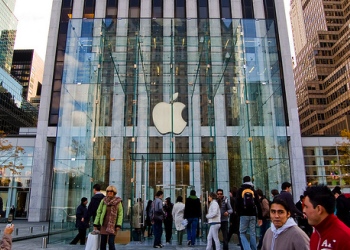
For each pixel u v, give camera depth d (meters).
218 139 17.97
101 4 33.44
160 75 18.55
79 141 15.63
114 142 17.88
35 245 11.92
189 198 11.82
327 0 125.38
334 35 117.31
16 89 87.81
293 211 8.06
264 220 10.22
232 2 33.44
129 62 18.14
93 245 7.41
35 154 29.47
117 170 17.48
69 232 13.90
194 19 18.72
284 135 15.25
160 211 11.30
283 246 3.16
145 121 18.34
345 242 2.36
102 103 17.53
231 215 11.45
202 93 18.52
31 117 90.06
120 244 12.46
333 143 33.06
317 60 113.19
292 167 28.66
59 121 14.84
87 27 17.23
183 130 18.47
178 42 18.55
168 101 18.56
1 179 32.28
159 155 17.92
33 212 28.27
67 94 15.55
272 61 16.59
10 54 123.31
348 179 31.72
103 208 7.80
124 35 18.22
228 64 17.89
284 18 32.81
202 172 18.34
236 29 17.94
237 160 17.41
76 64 16.33
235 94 17.84
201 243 12.57
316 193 2.61
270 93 16.28
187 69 18.50
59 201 13.77
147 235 15.51
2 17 118.06
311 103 106.12
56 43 32.34
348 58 98.06
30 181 32.16
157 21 18.67
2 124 73.69
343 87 94.62
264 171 15.88
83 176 15.52
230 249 10.61
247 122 17.12
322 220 2.56
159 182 18.45
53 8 33.31
